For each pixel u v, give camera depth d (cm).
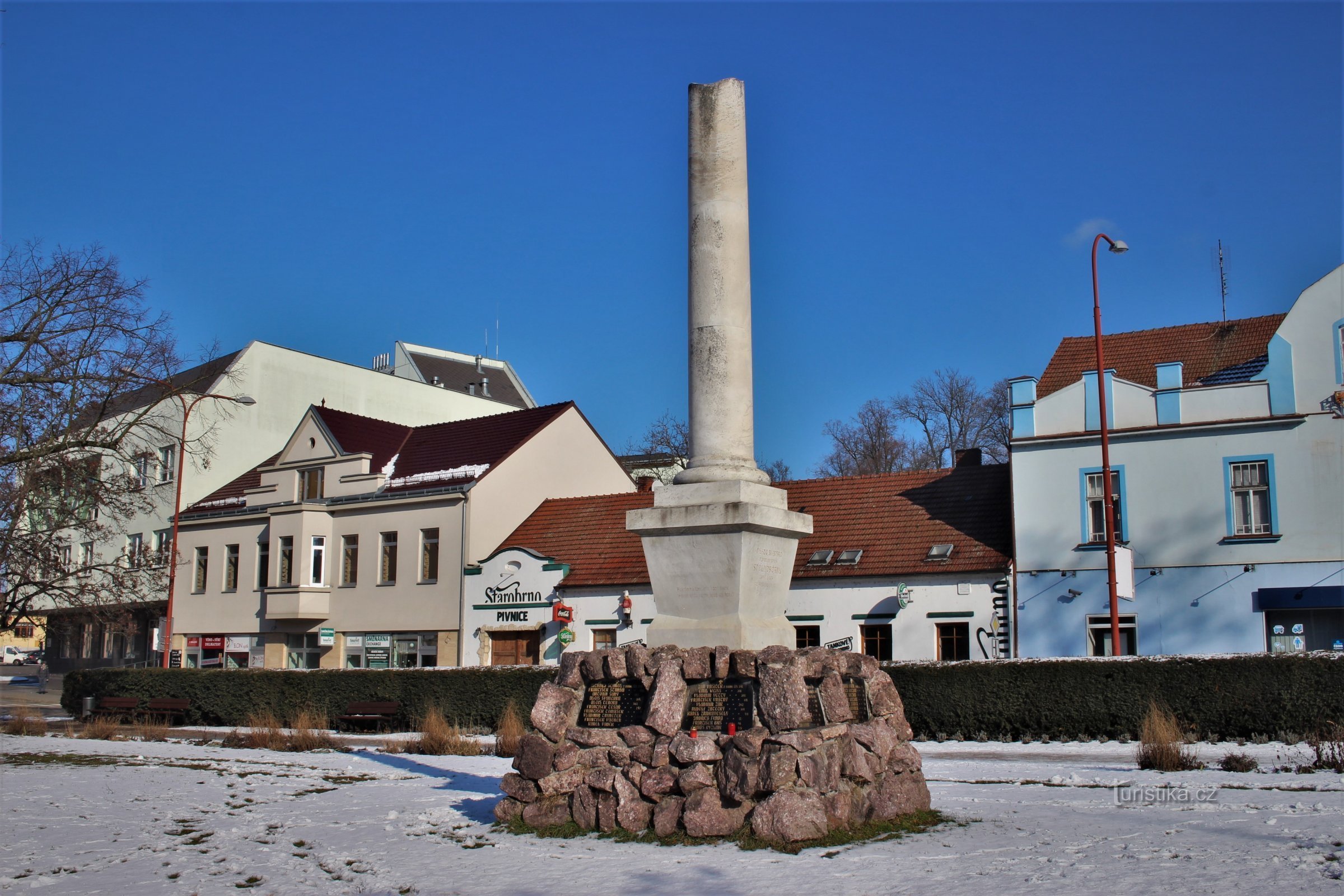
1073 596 3056
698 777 1129
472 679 2912
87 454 3203
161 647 4741
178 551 4194
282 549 4338
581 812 1179
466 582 3866
